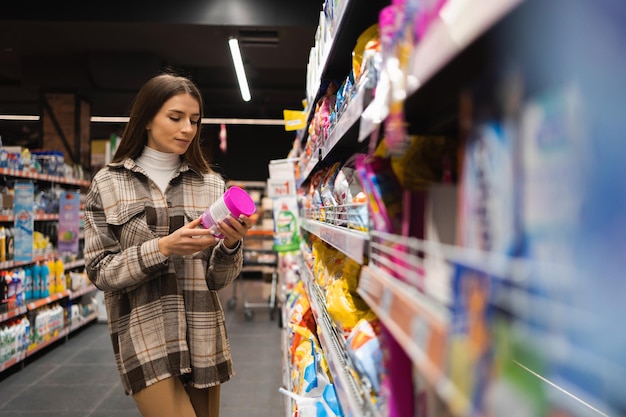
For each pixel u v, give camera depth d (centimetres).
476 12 46
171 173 185
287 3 719
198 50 870
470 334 47
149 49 863
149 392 164
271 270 815
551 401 41
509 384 41
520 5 43
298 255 404
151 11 712
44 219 513
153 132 177
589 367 37
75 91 910
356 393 106
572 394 46
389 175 93
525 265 46
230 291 949
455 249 63
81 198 624
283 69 1082
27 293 469
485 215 56
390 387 83
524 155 49
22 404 354
